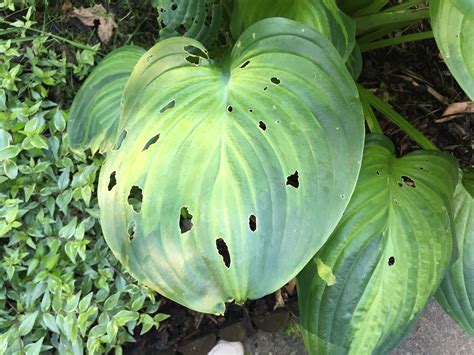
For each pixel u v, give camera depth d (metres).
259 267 0.39
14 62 0.61
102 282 0.55
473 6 0.33
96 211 0.56
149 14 0.67
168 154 0.41
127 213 0.41
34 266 0.54
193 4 0.57
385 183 0.47
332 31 0.48
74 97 0.60
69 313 0.52
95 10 0.65
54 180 0.57
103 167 0.42
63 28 0.65
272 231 0.39
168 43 0.43
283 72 0.42
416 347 0.69
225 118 0.42
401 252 0.45
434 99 0.75
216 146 0.41
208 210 0.40
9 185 0.55
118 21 0.66
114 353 0.60
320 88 0.41
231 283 0.40
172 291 0.41
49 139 0.57
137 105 0.42
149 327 0.57
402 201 0.46
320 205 0.40
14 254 0.54
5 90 0.58
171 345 0.63
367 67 0.74
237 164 0.40
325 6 0.48
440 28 0.40
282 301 0.67
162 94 0.42
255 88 0.42
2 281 0.54
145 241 0.41
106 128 0.54
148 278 0.41
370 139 0.50
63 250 0.56
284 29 0.42
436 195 0.46
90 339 0.53
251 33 0.43
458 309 0.51
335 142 0.40
